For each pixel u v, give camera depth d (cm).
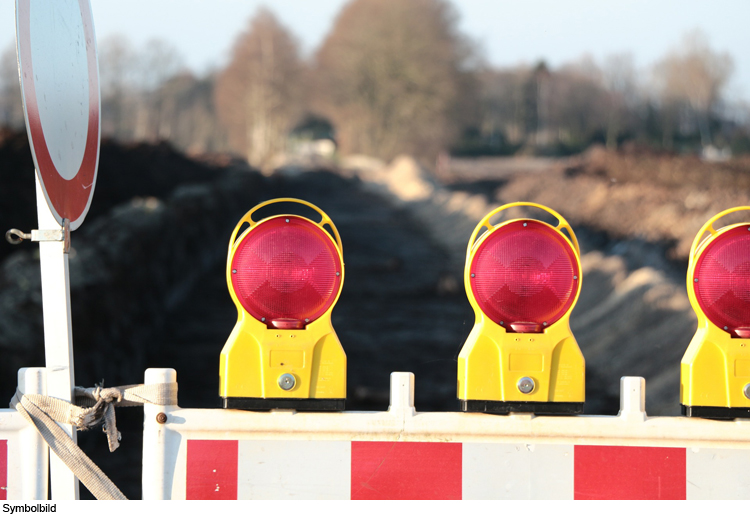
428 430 586
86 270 2933
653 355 2917
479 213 9200
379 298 5247
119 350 2702
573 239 602
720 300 590
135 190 6806
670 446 582
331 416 586
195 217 5616
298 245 593
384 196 15600
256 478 583
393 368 3506
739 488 577
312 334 594
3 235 3688
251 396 591
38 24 566
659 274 3641
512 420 586
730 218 4594
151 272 3769
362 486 584
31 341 2045
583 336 3528
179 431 584
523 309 596
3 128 4906
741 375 588
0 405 1783
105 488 582
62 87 607
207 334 3916
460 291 5516
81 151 651
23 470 587
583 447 585
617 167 9212
